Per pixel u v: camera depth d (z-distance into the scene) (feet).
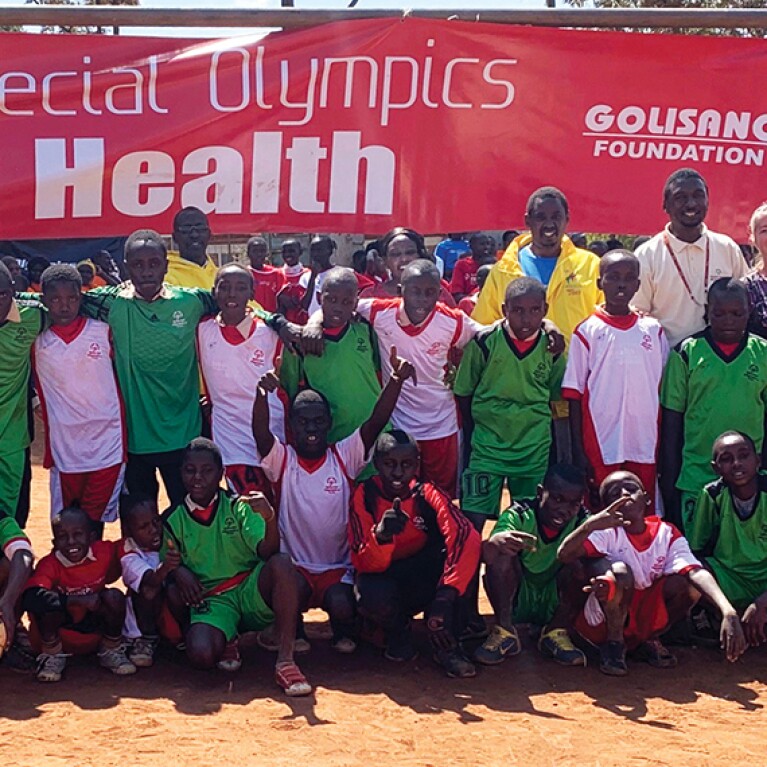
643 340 18.65
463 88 21.88
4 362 17.65
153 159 21.42
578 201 22.43
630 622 17.19
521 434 18.95
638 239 52.29
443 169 22.11
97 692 15.79
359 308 19.40
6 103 20.84
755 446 18.74
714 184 22.57
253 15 21.15
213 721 14.53
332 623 17.75
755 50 22.17
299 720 14.60
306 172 21.88
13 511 18.10
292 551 18.13
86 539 16.52
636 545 17.16
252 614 16.97
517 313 18.11
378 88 21.72
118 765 13.05
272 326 19.01
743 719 14.93
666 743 13.98
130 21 20.79
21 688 16.03
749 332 19.01
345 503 18.07
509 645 17.28
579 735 14.21
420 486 17.44
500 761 13.29
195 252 21.65
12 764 13.09
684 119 22.33
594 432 18.76
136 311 18.62
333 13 21.34
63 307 17.92
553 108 22.13
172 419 18.90
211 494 16.87
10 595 15.87
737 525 17.88
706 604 17.85
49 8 20.49
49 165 21.08
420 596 17.51
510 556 17.15
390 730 14.29
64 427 18.42
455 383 19.38
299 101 21.59
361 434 17.98
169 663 17.24
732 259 19.95
